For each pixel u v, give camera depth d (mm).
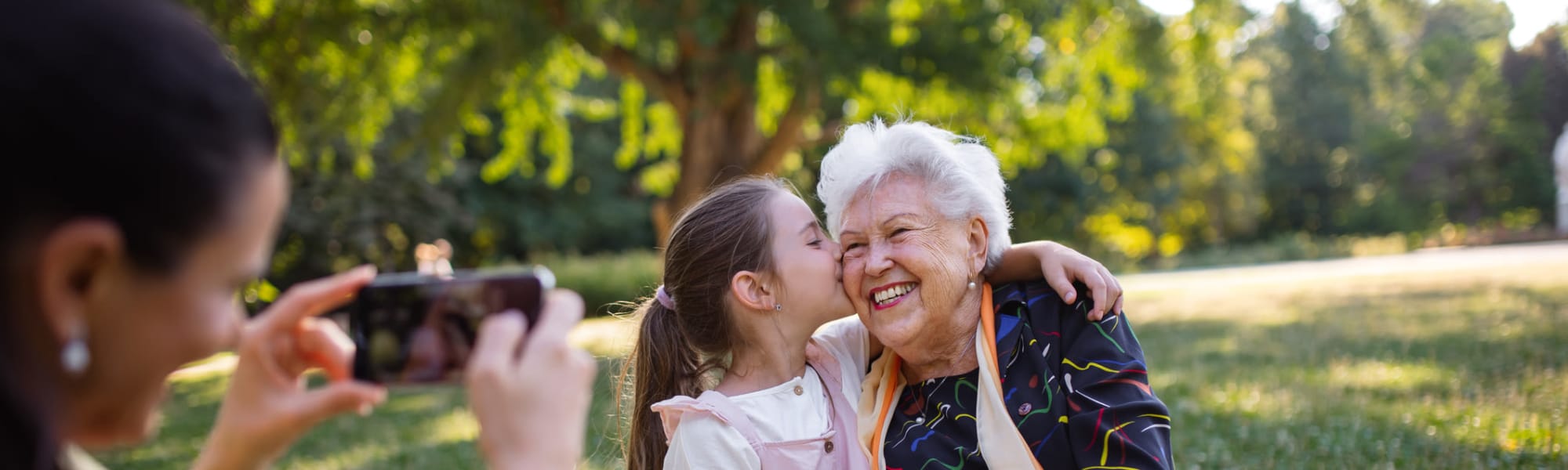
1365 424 4543
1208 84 14852
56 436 636
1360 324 9070
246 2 10484
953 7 12258
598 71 15039
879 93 13797
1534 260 18109
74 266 610
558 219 30047
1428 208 39000
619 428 2531
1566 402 4613
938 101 13281
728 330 2209
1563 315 8156
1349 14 15305
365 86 12250
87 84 593
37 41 584
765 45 12094
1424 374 5816
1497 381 5355
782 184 2416
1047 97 14352
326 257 24906
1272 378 6141
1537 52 36500
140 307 645
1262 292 14891
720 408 2018
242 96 681
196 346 674
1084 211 35219
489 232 30312
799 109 11773
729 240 2152
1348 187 42906
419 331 887
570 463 781
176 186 624
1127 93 15055
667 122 17078
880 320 2125
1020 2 11859
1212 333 9344
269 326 879
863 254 2131
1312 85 42562
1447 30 38469
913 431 2150
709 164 12531
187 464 5750
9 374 602
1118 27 13406
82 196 599
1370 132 40250
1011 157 14945
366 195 24766
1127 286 21141
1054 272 2127
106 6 621
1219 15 13312
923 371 2246
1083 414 1940
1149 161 35469
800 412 2094
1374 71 39562
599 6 11031
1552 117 36500
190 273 653
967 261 2148
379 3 11859
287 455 5715
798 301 2131
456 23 11586
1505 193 37625
